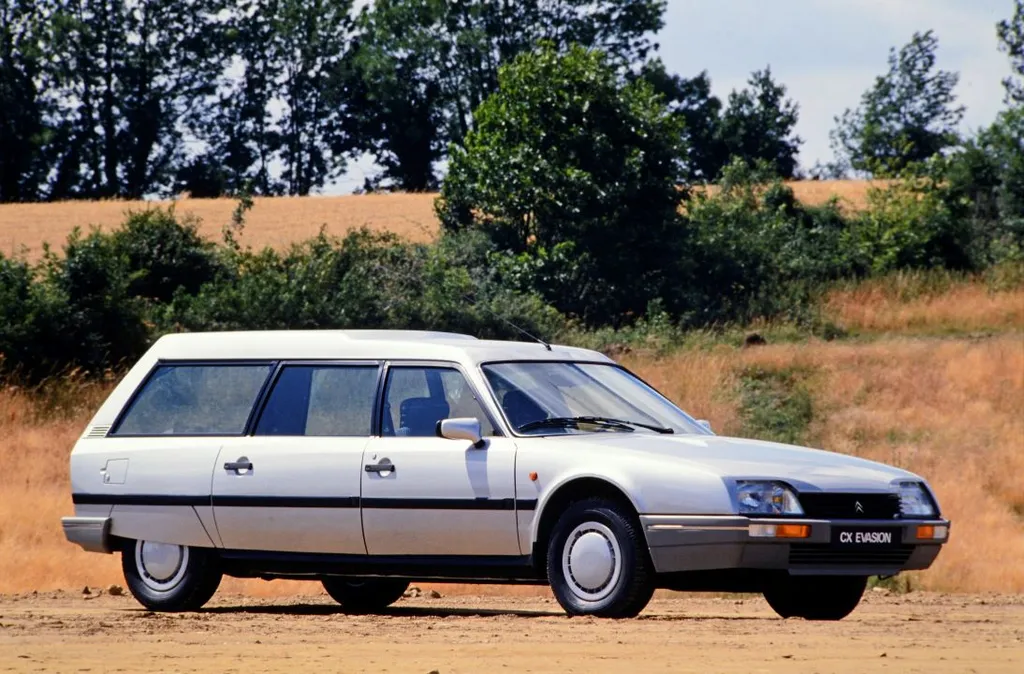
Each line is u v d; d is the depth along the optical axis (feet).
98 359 179.32
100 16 498.28
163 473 55.06
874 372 172.14
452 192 268.62
